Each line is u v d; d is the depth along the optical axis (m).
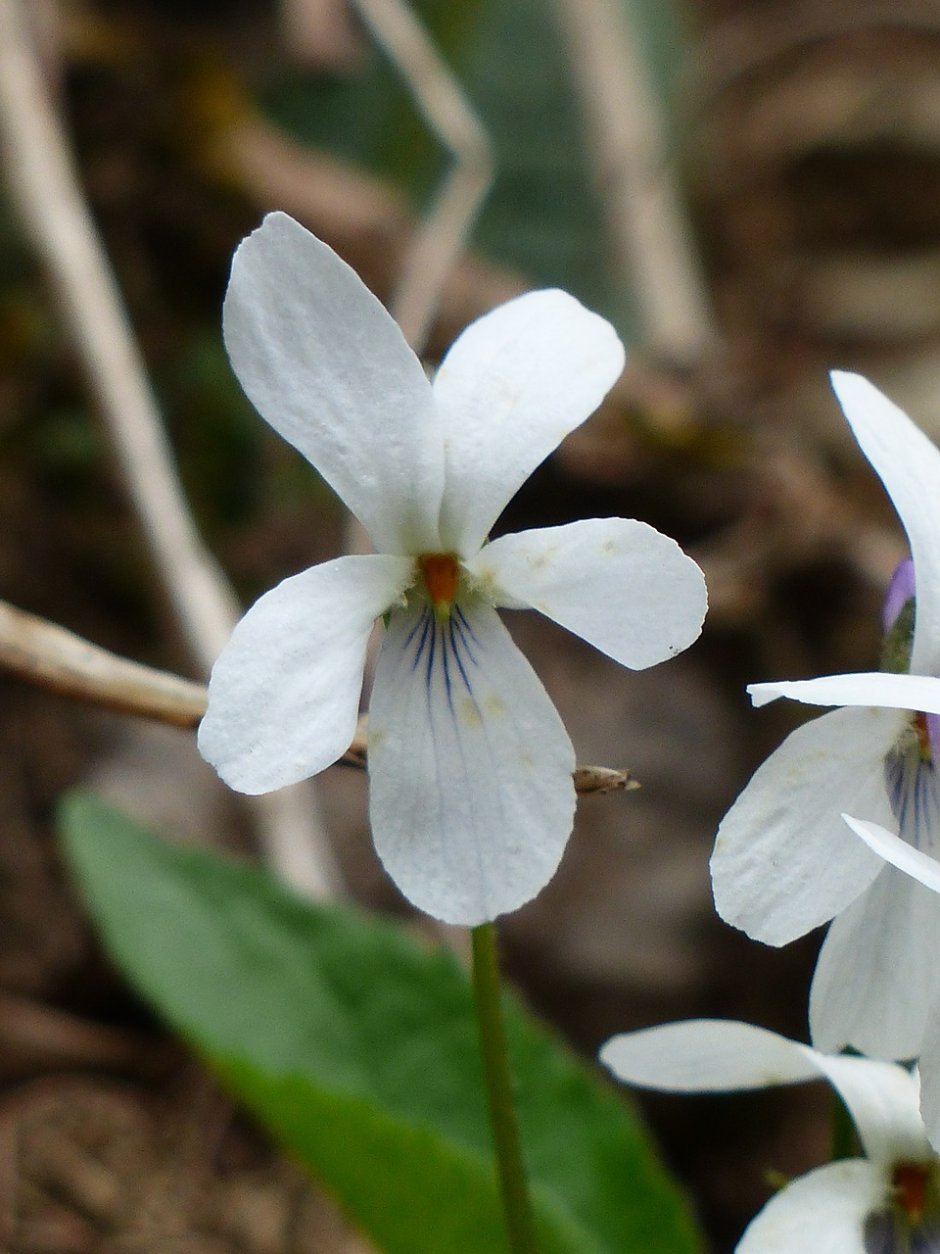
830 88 0.35
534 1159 0.12
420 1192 0.11
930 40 0.36
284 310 0.09
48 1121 0.15
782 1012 0.17
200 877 0.12
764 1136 0.16
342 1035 0.12
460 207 0.18
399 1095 0.12
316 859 0.14
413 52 0.19
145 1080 0.16
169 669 0.19
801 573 0.21
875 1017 0.09
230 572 0.21
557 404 0.09
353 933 0.12
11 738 0.18
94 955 0.16
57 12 0.22
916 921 0.09
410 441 0.09
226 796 0.18
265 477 0.21
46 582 0.20
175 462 0.21
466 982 0.12
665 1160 0.16
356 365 0.09
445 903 0.09
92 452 0.20
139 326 0.22
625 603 0.09
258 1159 0.15
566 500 0.22
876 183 0.33
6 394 0.21
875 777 0.09
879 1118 0.10
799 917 0.09
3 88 0.17
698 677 0.20
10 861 0.17
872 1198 0.10
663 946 0.17
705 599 0.09
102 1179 0.15
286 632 0.09
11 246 0.21
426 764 0.09
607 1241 0.12
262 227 0.09
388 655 0.09
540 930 0.17
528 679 0.09
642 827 0.18
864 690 0.08
